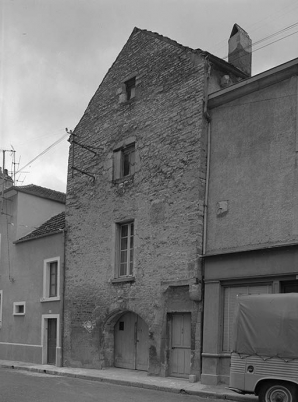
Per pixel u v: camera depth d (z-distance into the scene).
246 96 13.63
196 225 13.86
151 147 16.05
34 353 20.16
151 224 15.46
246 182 13.15
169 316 14.45
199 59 14.89
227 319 12.85
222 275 12.98
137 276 15.62
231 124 13.87
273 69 12.84
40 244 21.08
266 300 9.71
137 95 17.12
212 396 11.28
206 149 14.35
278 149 12.57
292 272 11.43
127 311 16.20
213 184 13.99
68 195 19.70
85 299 17.77
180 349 14.07
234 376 9.87
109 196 17.53
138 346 16.25
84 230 18.48
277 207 12.29
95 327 17.11
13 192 23.58
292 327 9.17
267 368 9.36
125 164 17.52
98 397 10.98
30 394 11.36
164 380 13.45
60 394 11.41
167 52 16.23
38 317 20.36
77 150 19.61
